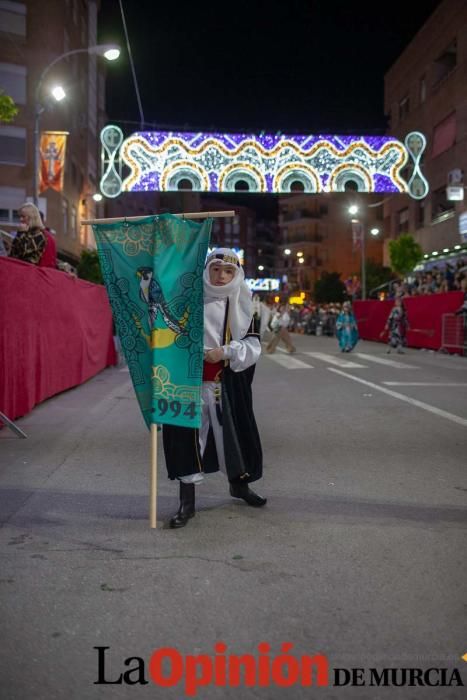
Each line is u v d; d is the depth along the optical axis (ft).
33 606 10.25
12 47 99.81
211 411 14.44
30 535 13.47
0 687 8.15
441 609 10.15
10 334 24.88
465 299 61.87
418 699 8.01
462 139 106.63
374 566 11.84
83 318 38.78
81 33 122.11
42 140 78.84
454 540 13.20
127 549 12.68
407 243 111.55
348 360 58.39
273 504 15.65
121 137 91.25
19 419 26.71
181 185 110.32
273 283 282.56
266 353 67.46
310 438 23.44
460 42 106.52
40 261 30.40
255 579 11.25
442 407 30.60
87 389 36.42
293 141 93.81
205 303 14.25
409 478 18.06
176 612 10.05
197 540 13.19
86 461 19.86
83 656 8.85
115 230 13.67
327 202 270.87
